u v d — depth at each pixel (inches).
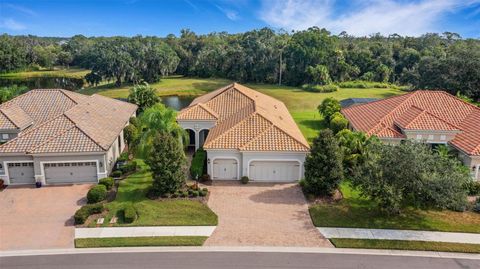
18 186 1050.7
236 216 876.0
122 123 1370.6
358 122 1414.9
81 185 1058.7
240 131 1133.1
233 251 733.3
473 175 1059.9
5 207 924.6
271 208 917.2
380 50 4264.3
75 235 794.2
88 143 1059.3
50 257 715.4
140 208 906.7
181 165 993.5
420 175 791.7
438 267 684.1
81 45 5561.0
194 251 733.3
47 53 5211.6
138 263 693.3
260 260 703.1
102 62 3280.0
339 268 679.7
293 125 1435.8
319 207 920.3
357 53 3944.4
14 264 693.9
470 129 1187.9
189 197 970.7
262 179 1095.6
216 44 4655.5
